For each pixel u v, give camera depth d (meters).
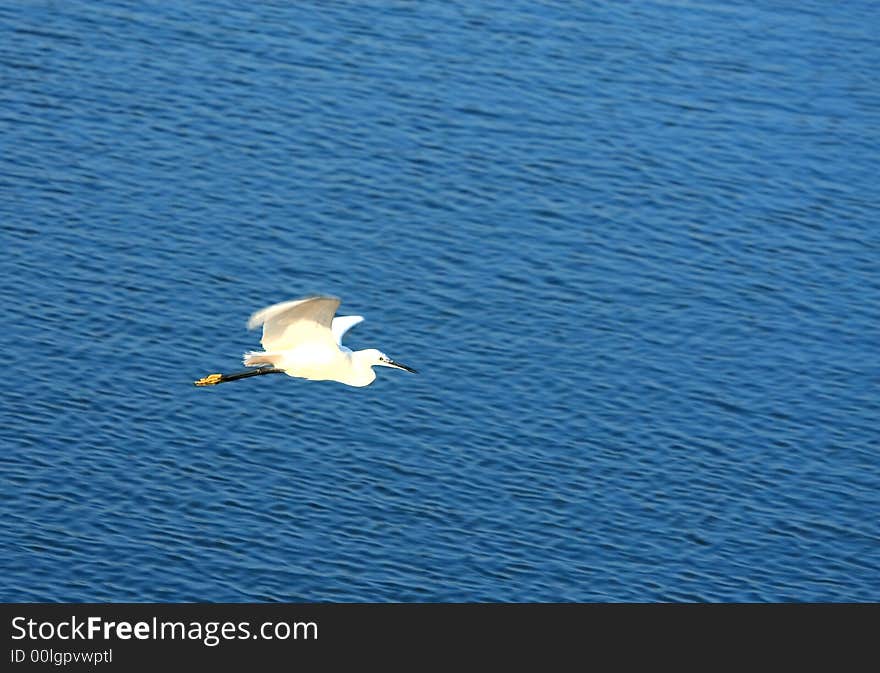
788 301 47.03
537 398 42.44
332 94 54.09
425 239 48.03
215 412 41.22
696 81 56.69
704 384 43.56
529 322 45.16
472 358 43.59
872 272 48.62
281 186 49.78
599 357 44.09
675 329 45.47
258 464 39.66
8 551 36.53
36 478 38.59
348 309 44.91
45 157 50.22
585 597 36.59
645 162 52.34
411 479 39.47
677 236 49.34
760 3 62.03
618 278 47.28
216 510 38.19
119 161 50.31
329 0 59.09
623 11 60.38
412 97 54.19
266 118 52.72
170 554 36.84
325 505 38.50
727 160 52.94
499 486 39.50
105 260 46.25
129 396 41.47
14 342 42.81
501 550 37.66
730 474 40.56
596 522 38.75
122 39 56.03
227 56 55.62
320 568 36.78
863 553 38.59
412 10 59.06
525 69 56.22
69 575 36.09
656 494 39.75
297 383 42.44
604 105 54.84
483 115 53.69
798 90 56.88
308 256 46.97
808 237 49.84
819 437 42.06
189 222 47.97
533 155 52.12
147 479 38.94
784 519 39.44
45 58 54.69
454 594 36.38
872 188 52.38
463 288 46.25
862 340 45.72
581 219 49.59
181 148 51.12
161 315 44.34
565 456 40.62
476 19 58.81
